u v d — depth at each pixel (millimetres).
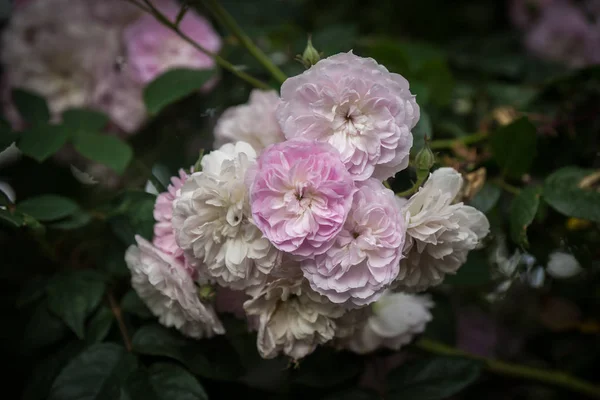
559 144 443
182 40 438
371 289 297
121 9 445
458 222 309
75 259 400
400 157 299
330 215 290
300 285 311
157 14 377
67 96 445
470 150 416
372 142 296
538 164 439
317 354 367
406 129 299
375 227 295
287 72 446
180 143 444
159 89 388
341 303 300
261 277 309
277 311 324
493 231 427
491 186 394
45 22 440
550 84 453
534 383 438
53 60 441
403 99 302
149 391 332
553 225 418
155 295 342
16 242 413
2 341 399
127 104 433
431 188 307
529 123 383
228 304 334
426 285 323
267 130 365
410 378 364
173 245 324
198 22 443
